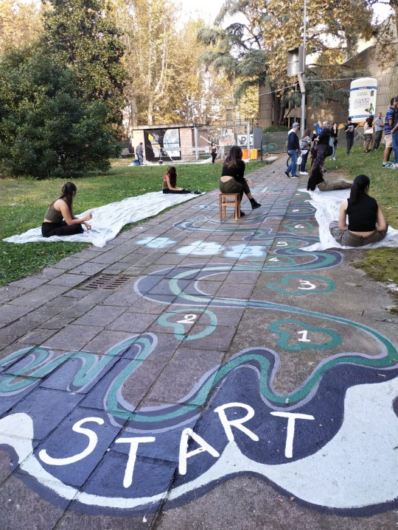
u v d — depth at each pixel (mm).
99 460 2076
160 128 27016
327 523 1687
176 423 2305
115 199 10312
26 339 3365
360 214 5027
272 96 33000
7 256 5562
